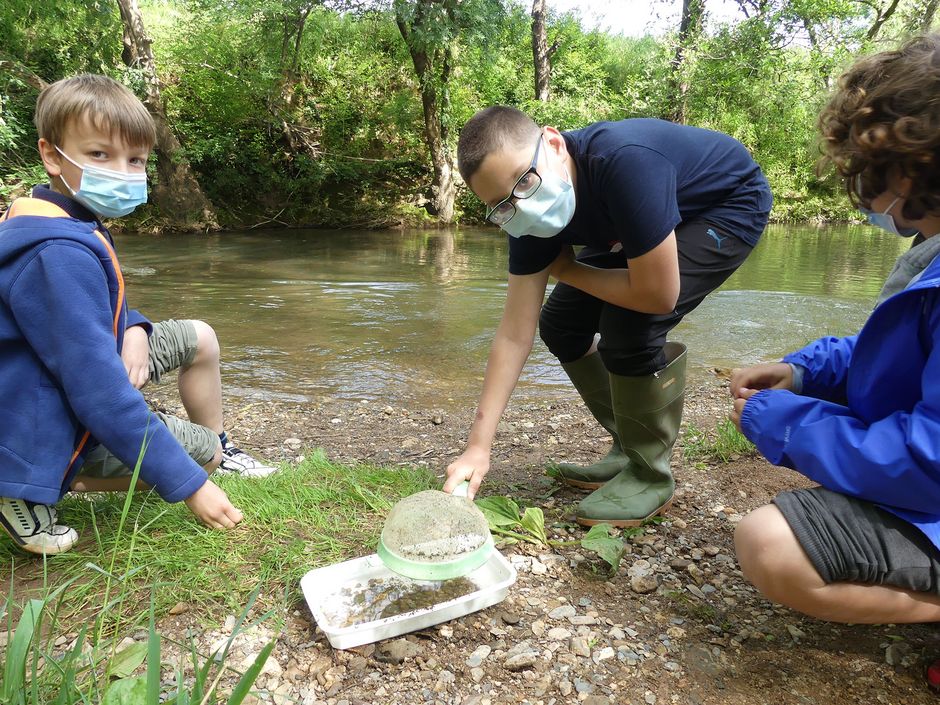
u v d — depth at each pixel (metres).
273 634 1.58
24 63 11.68
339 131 15.73
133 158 1.85
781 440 1.53
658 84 15.34
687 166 2.01
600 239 2.07
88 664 1.44
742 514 2.27
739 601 1.79
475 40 14.06
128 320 2.06
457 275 8.41
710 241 2.04
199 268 8.54
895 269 1.59
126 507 1.46
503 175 1.73
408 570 1.55
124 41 12.13
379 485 2.31
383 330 5.55
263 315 6.01
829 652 1.59
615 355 2.04
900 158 1.31
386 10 13.15
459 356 4.80
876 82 1.35
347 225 14.55
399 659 1.50
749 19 14.04
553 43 19.83
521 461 2.81
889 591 1.41
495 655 1.54
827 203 17.62
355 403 3.76
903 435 1.32
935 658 1.58
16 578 1.78
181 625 1.60
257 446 3.04
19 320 1.66
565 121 15.76
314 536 1.95
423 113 15.82
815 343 1.95
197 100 14.56
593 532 1.99
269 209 14.42
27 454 1.71
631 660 1.54
